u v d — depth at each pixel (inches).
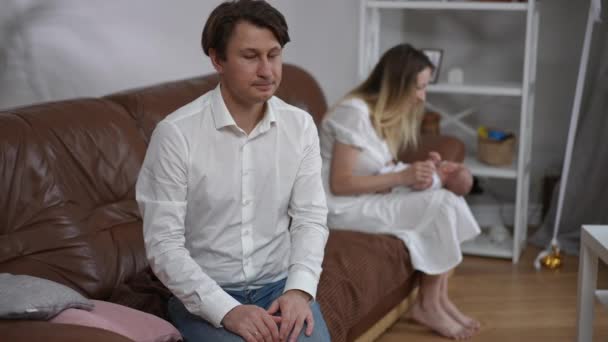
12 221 71.2
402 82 103.2
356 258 91.3
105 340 52.1
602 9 127.1
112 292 76.1
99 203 80.8
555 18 145.9
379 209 103.8
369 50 136.3
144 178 64.0
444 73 154.9
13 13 105.8
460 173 104.2
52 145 77.2
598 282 121.0
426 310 103.0
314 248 66.6
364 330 91.5
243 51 60.1
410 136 118.8
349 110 104.7
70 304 58.9
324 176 108.3
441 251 99.0
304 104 117.1
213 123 63.6
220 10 61.2
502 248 135.5
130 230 81.8
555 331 104.5
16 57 106.7
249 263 66.9
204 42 62.6
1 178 71.3
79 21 112.6
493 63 151.6
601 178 132.3
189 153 62.7
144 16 120.8
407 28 155.6
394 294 98.7
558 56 147.3
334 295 83.1
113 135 84.2
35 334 52.0
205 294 61.1
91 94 115.4
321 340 63.8
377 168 105.0
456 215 99.7
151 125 90.0
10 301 55.5
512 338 102.1
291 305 62.5
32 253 71.3
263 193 66.1
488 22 150.3
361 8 131.3
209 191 63.9
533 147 151.6
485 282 123.1
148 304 72.0
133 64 120.4
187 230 66.6
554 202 137.6
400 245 99.1
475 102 153.4
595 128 130.8
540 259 129.7
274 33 60.7
